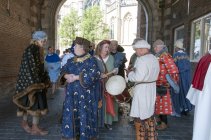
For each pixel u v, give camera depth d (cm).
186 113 743
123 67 657
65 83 448
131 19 4797
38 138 526
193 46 1127
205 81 380
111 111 573
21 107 527
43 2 1565
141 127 450
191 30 1128
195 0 1063
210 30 957
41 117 685
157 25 1616
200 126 384
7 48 1022
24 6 1252
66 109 432
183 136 559
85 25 3419
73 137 430
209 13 946
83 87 430
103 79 554
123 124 638
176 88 550
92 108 444
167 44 1511
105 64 557
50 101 933
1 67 960
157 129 595
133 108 448
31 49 517
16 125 610
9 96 977
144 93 438
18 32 1159
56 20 1644
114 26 4978
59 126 608
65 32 3409
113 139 530
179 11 1294
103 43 557
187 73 726
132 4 4772
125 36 4869
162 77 542
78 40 433
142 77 429
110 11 5091
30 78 512
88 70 430
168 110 541
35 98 528
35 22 1448
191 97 416
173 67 540
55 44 1622
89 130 438
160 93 539
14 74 1114
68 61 445
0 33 942
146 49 443
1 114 710
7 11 1011
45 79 542
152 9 1614
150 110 444
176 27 1374
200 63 390
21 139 518
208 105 380
